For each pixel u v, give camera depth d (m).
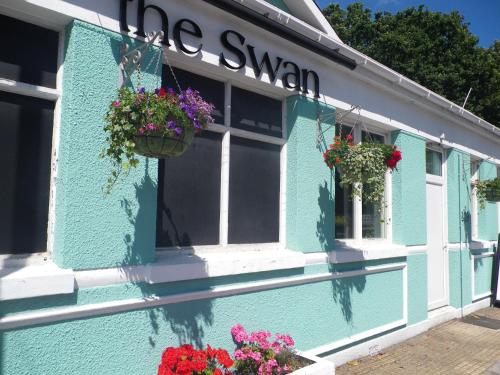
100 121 3.08
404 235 6.28
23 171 2.92
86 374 2.91
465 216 8.18
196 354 3.09
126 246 3.18
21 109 2.95
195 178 3.91
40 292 2.65
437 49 15.38
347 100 5.43
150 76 3.39
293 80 4.64
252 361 3.64
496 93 14.24
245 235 4.32
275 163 4.71
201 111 2.89
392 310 5.98
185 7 3.68
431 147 7.52
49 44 3.09
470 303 8.16
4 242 2.81
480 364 5.27
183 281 3.50
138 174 3.28
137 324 3.19
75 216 2.92
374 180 4.38
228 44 3.93
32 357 2.68
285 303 4.38
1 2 2.76
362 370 4.89
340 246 5.37
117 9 3.24
